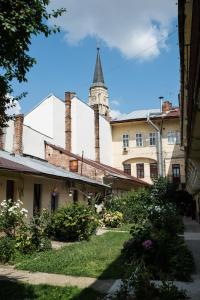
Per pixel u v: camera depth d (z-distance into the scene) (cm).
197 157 1501
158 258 988
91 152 4156
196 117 822
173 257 984
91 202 2558
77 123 3844
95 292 801
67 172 2800
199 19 504
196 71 611
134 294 646
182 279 927
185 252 1068
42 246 1330
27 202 1959
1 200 1745
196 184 2456
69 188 2464
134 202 2822
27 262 1133
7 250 1176
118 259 1164
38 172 1892
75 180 2372
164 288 660
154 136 4775
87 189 2814
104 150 4553
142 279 666
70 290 820
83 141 3966
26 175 1928
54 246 1521
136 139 4841
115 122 4850
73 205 1848
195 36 544
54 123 3472
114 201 2795
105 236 1847
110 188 3145
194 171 2005
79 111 3912
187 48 742
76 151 3775
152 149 4750
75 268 1047
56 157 3206
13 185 1877
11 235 1344
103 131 4578
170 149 4659
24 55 617
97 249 1380
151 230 1161
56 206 2302
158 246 1020
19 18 568
